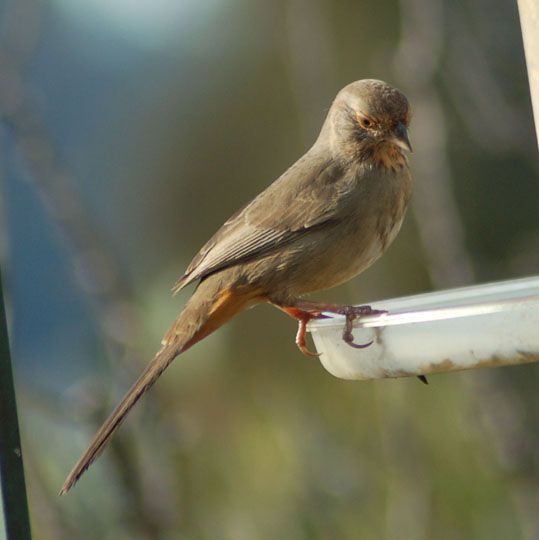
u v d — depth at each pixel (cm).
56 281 1644
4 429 695
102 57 1747
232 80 1664
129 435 1110
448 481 1238
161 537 1093
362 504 1192
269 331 1520
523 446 1196
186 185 1692
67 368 1612
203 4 1691
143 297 1495
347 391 1370
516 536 1214
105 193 1755
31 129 1164
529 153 1379
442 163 1243
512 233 1433
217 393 1466
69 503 1149
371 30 1517
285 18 1592
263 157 1647
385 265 1493
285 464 1228
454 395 1270
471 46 1338
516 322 648
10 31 1182
